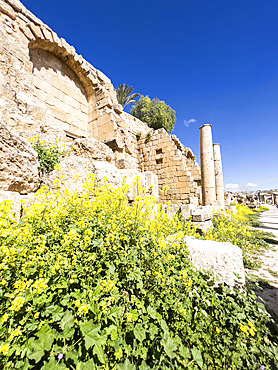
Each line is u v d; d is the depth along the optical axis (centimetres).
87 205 254
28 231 163
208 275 284
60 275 158
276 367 187
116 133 877
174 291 221
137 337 155
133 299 182
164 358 160
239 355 189
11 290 131
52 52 857
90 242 197
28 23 719
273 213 2139
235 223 834
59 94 876
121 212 279
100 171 407
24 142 311
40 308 141
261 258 527
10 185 279
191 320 210
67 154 456
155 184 621
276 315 267
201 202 1180
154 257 234
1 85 485
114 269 191
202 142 1147
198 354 172
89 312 152
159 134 1137
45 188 259
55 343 135
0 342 115
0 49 544
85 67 955
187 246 326
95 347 130
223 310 229
